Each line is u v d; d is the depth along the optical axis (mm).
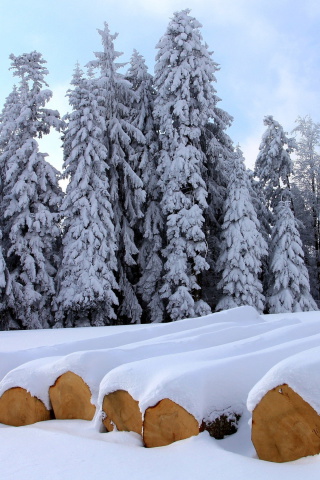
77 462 2436
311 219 28562
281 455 2393
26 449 2727
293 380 2369
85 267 17812
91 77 22828
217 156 22438
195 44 21734
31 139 19391
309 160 28391
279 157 25734
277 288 20891
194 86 21406
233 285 19797
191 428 2641
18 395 3605
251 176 25203
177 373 2842
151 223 22125
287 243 21281
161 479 2125
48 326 18875
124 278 21234
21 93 21031
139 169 22891
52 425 3350
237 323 5312
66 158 20594
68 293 17641
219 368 2963
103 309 18609
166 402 2713
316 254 28281
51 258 20312
